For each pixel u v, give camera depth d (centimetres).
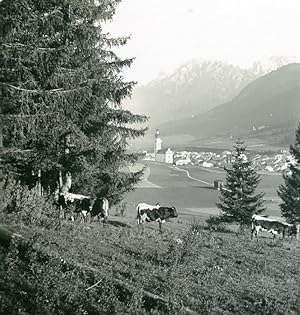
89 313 1258
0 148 2073
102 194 3369
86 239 2183
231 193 4625
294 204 5422
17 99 1975
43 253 1520
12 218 1977
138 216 3369
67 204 2938
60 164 2858
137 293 1424
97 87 2920
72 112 2512
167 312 1423
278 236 4047
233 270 2298
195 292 1767
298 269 2561
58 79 2177
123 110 3167
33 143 2664
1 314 1062
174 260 2125
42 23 2002
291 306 1867
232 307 1714
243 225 4416
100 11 2686
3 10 1791
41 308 1149
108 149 3156
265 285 2097
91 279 1484
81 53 2778
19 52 1897
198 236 2953
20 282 1261
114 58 3059
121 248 2208
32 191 2458
